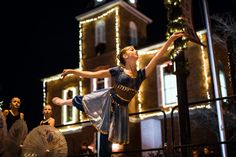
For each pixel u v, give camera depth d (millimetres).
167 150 6086
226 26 18500
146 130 20062
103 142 3949
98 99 4074
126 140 4039
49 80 25953
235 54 14117
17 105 7504
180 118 7348
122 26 23609
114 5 23750
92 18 25016
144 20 25594
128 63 4203
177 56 8047
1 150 5574
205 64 19359
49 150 5215
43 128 5352
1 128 5590
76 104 4184
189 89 19594
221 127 12117
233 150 11773
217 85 12180
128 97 4105
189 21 8164
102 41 24141
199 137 18672
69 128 23875
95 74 4145
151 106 21000
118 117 4043
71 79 24844
